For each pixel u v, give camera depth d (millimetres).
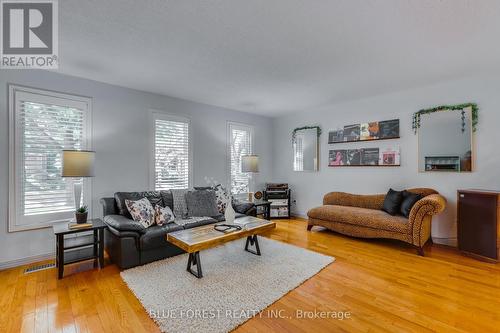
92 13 1907
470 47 2480
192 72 3137
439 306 1986
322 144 5117
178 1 1770
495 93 3207
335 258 3002
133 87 3701
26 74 2857
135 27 2109
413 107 3883
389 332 1675
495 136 3209
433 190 3590
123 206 3174
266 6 1831
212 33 2217
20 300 2066
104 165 3445
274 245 3486
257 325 1755
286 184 5520
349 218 3756
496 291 2219
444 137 3578
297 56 2691
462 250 3125
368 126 4379
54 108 3047
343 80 3465
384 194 4164
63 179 3076
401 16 1955
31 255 2871
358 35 2250
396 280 2434
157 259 2910
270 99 4438
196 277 2467
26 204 2836
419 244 3107
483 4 1797
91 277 2498
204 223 3367
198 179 4590
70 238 2898
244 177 5465
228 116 5148
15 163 2770
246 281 2383
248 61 2816
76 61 2768
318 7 1842
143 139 3855
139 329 1706
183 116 4375
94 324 1759
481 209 2955
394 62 2857
